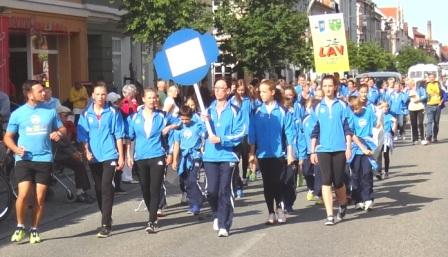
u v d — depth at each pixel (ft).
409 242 27.32
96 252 27.37
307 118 37.65
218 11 85.61
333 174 31.60
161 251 27.09
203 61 31.30
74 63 78.07
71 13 75.51
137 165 31.30
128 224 33.47
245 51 84.89
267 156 31.27
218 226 29.68
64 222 34.60
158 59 31.71
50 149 29.55
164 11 66.90
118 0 85.30
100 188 31.30
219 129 29.01
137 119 31.09
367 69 203.31
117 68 90.74
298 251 26.23
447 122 110.22
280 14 85.30
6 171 37.22
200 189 35.12
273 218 31.99
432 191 40.91
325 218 33.40
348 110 31.50
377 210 35.17
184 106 35.27
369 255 25.32
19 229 29.68
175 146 34.19
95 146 30.55
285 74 115.75
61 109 45.98
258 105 32.14
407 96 77.25
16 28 65.21
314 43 62.23
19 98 65.87
